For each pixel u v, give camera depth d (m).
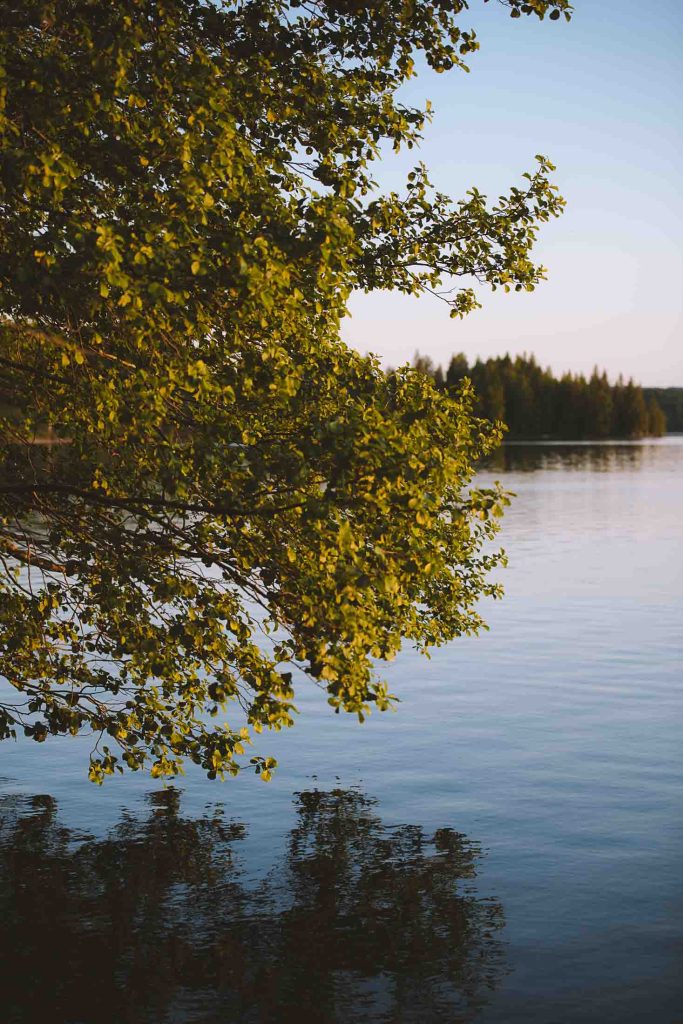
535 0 8.91
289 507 7.19
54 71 6.14
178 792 13.45
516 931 9.41
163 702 11.66
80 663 9.48
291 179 7.88
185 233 5.97
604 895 10.13
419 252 9.95
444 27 9.34
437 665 21.34
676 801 12.85
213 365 7.47
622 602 29.06
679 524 51.59
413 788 13.50
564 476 93.31
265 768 8.95
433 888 10.33
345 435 6.66
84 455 8.68
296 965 8.78
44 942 9.19
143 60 6.91
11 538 9.33
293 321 7.26
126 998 8.21
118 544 8.38
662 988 8.35
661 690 18.94
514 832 11.88
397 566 7.29
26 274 5.95
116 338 7.36
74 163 5.98
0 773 14.35
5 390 8.44
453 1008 8.03
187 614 8.47
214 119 6.54
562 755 14.90
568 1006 8.08
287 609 8.09
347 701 7.23
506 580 33.41
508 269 10.05
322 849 11.42
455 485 10.52
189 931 9.43
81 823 12.30
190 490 7.78
